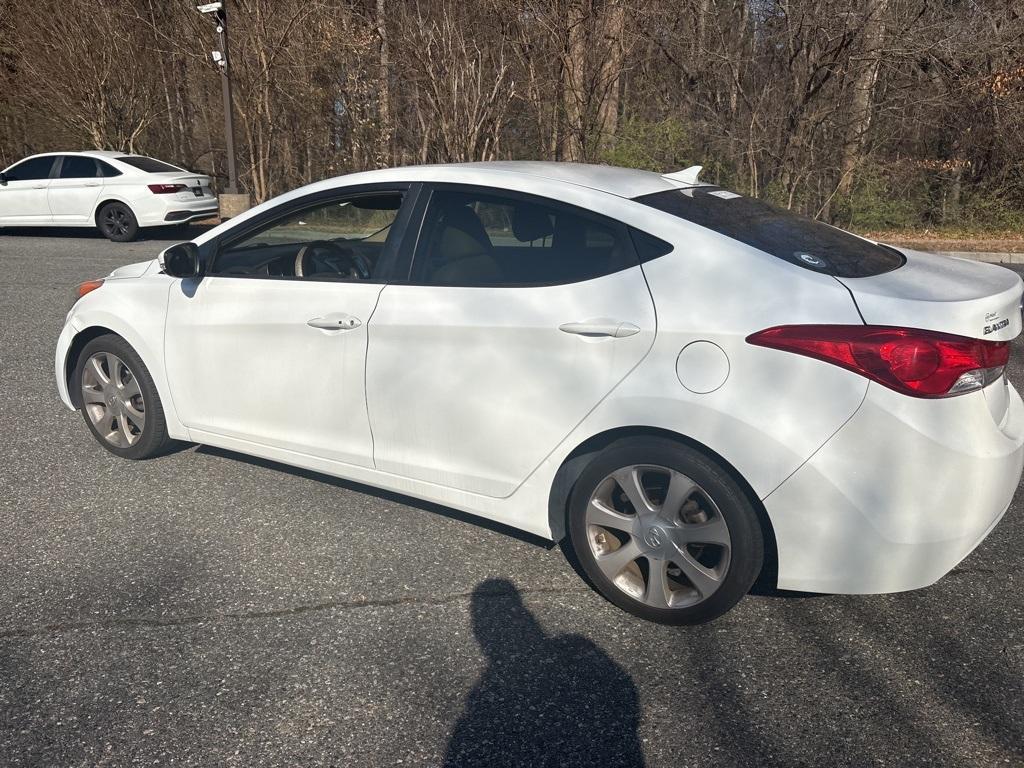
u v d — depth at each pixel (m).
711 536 2.77
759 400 2.61
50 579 3.19
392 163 18.72
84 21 19.61
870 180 15.92
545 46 15.98
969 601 3.10
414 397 3.27
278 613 2.98
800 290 2.64
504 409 3.07
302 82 18.78
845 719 2.46
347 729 2.40
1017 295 2.82
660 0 15.84
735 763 2.28
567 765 2.27
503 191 3.19
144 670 2.65
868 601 3.10
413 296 3.27
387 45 17.41
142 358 4.09
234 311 3.75
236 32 18.45
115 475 4.18
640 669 2.70
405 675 2.65
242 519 3.72
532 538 3.58
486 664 2.71
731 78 16.12
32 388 5.64
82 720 2.42
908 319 2.52
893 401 2.50
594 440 2.98
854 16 14.52
